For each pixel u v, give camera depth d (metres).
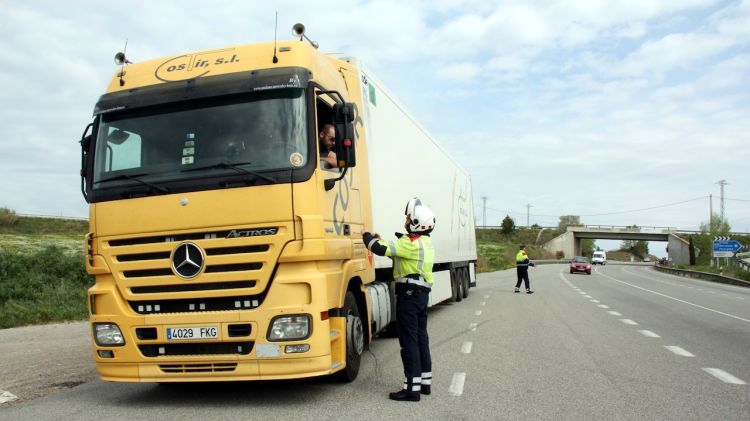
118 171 6.29
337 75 7.70
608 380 7.34
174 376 6.03
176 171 6.13
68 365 8.87
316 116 6.25
